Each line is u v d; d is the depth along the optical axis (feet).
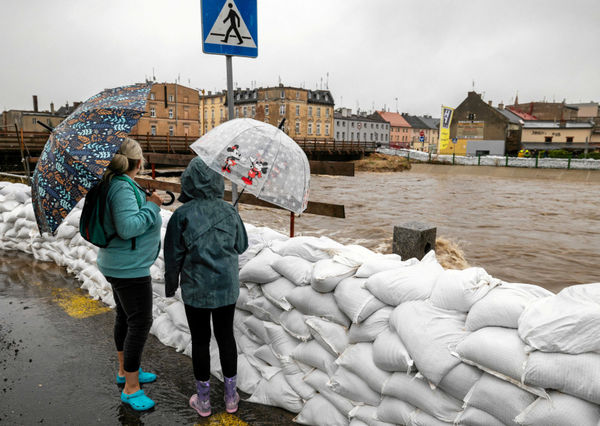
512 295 5.90
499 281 6.56
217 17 10.68
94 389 9.29
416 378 6.44
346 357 7.47
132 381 8.71
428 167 147.02
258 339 9.35
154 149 114.93
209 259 7.58
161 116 210.18
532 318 5.31
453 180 113.19
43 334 11.77
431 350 6.04
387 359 6.67
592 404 4.88
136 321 8.41
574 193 81.41
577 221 48.96
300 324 8.34
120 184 7.63
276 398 8.59
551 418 4.93
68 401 8.86
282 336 8.75
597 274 27.37
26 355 10.67
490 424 5.62
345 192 80.84
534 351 5.16
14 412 8.48
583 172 114.01
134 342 8.43
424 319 6.38
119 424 8.16
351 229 37.35
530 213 55.01
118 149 7.04
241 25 11.09
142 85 8.97
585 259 30.99
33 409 8.59
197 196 7.83
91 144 7.00
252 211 44.37
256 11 11.30
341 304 7.51
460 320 6.32
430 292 6.81
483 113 187.73
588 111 292.20
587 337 4.82
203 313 7.95
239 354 9.72
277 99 241.96
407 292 6.87
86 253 15.03
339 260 8.00
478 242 36.58
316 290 8.07
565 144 200.95
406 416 6.55
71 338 11.55
